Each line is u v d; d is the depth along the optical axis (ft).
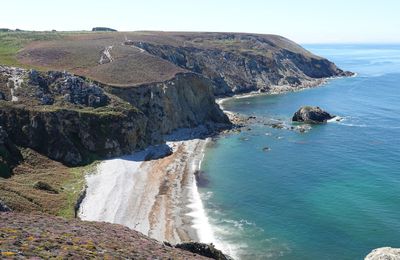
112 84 321.11
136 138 276.21
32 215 112.06
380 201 193.98
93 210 174.19
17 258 63.98
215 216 179.73
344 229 166.50
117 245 92.53
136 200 192.13
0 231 79.66
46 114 239.71
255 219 176.96
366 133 330.13
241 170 244.42
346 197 199.82
